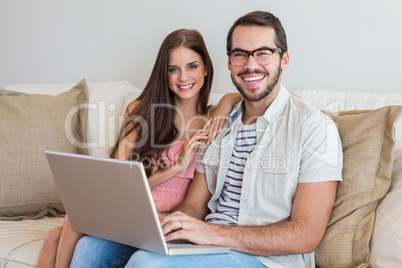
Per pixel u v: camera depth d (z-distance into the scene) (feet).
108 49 8.66
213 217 5.31
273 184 4.95
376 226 4.61
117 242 4.61
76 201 4.55
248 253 4.60
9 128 6.75
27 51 9.67
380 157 4.75
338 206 4.81
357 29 6.42
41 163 6.64
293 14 6.84
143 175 3.84
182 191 5.97
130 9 8.29
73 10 8.93
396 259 4.34
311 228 4.55
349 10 6.44
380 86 6.36
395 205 4.56
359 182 4.74
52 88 8.09
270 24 5.05
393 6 6.14
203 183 5.72
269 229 4.60
